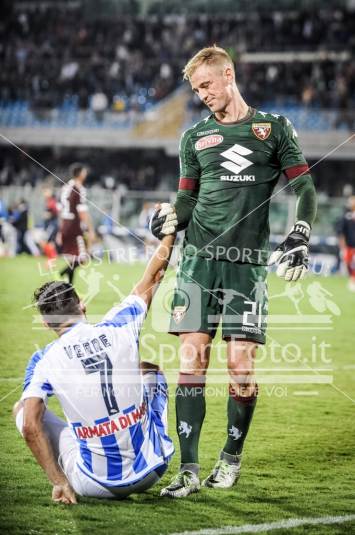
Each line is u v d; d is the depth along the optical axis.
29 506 10.13
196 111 73.56
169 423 14.67
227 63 11.39
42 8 89.00
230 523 9.73
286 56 79.56
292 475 11.88
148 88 79.44
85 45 86.00
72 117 77.19
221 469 11.36
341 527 9.68
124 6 87.94
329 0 80.94
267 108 72.88
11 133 77.94
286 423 14.98
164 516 9.94
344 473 12.00
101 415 9.91
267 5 83.56
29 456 12.32
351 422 15.14
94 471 10.14
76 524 9.54
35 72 82.50
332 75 73.50
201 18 86.25
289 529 9.56
